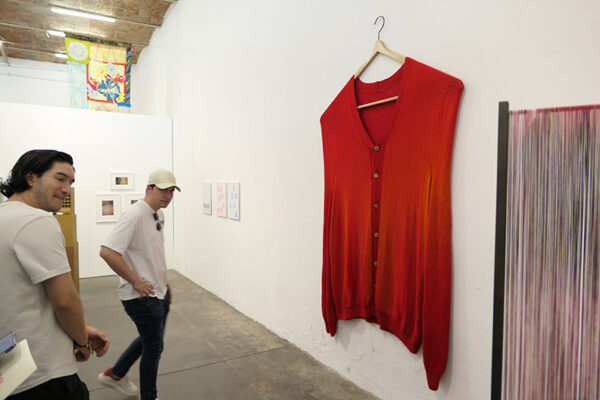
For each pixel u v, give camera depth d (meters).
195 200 6.09
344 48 2.75
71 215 4.02
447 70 2.02
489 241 1.83
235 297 4.64
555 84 1.58
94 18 7.84
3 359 1.06
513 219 0.94
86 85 7.42
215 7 5.12
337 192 2.70
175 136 7.20
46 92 12.12
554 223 0.89
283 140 3.54
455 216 1.99
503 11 1.76
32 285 1.26
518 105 1.71
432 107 2.02
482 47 1.85
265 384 2.75
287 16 3.44
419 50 2.17
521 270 0.93
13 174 1.34
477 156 1.88
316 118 3.08
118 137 6.86
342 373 2.85
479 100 1.87
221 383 2.77
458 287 1.98
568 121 0.87
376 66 2.45
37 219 1.26
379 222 2.37
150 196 2.35
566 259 0.88
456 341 2.00
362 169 2.47
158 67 8.69
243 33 4.30
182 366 3.05
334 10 2.85
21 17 8.41
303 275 3.28
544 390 0.91
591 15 1.47
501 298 0.96
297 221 3.35
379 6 2.44
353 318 2.67
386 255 2.31
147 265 2.26
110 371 2.51
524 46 1.68
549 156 0.90
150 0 7.34
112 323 4.12
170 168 7.32
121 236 2.13
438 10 2.06
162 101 8.29
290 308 3.49
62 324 1.33
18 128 6.13
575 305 0.87
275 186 3.69
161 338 2.30
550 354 0.90
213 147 5.30
